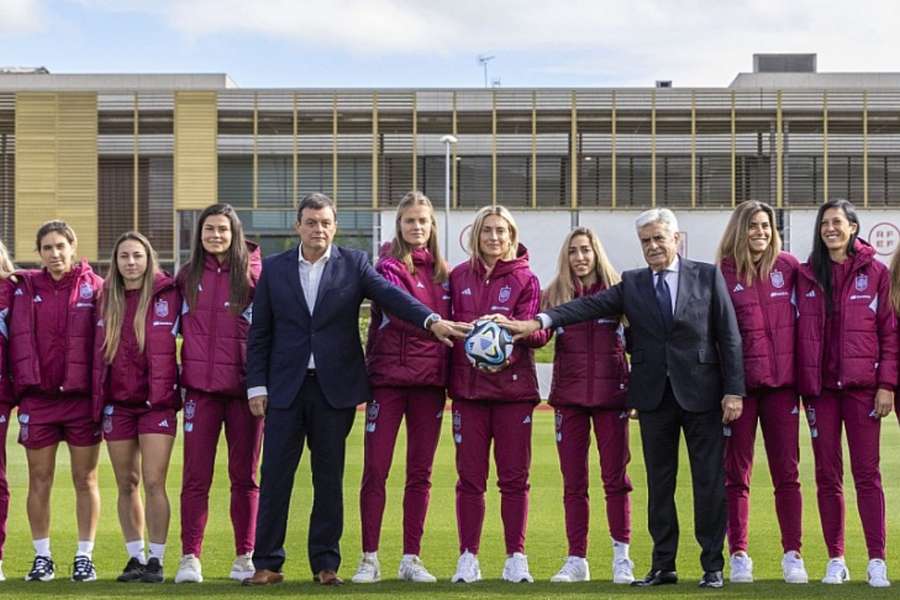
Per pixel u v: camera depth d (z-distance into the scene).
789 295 7.70
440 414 7.93
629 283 7.65
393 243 8.08
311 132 45.25
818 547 9.24
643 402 7.52
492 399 7.71
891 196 44.72
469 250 8.11
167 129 45.53
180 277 7.85
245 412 7.84
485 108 44.84
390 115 44.97
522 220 43.06
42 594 6.91
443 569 8.45
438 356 7.79
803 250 44.16
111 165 45.66
